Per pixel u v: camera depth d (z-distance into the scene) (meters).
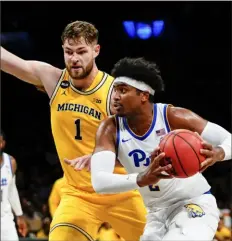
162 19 16.34
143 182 4.21
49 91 5.52
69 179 5.58
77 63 5.22
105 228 9.61
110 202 5.52
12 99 17.92
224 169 15.89
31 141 17.80
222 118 16.98
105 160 4.40
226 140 4.46
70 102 5.43
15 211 8.26
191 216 4.42
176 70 16.92
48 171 16.83
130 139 4.50
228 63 17.03
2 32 16.59
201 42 16.98
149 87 4.43
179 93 16.98
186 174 4.18
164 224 4.62
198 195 4.62
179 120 4.51
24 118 17.98
